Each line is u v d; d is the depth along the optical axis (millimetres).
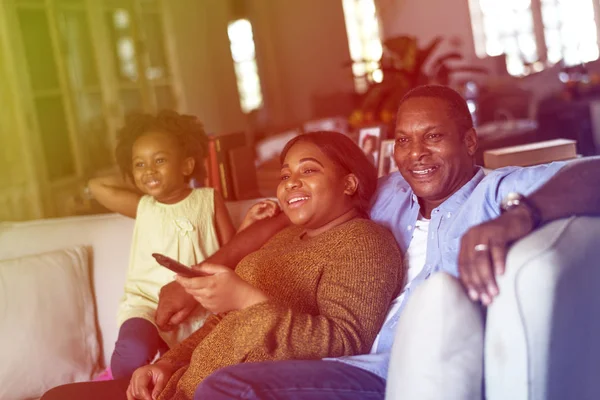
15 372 1843
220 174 2281
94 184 2125
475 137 1523
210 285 1370
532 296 1051
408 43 3271
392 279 1425
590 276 1135
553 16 6910
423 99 1482
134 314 1844
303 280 1465
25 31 3154
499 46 7105
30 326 1877
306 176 1529
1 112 3023
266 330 1336
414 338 1099
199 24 4793
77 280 1994
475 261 1099
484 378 1111
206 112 4746
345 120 4492
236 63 5652
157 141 1943
